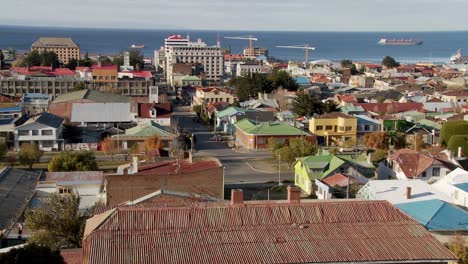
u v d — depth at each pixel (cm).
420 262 3400
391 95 17550
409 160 8000
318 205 3809
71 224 4716
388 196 5947
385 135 10950
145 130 11619
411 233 3622
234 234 3512
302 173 8219
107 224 3516
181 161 6994
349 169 7906
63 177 7544
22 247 3859
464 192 6234
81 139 12075
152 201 5197
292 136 11612
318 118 12138
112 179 6038
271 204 3794
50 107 14225
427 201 5728
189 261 3256
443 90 18775
